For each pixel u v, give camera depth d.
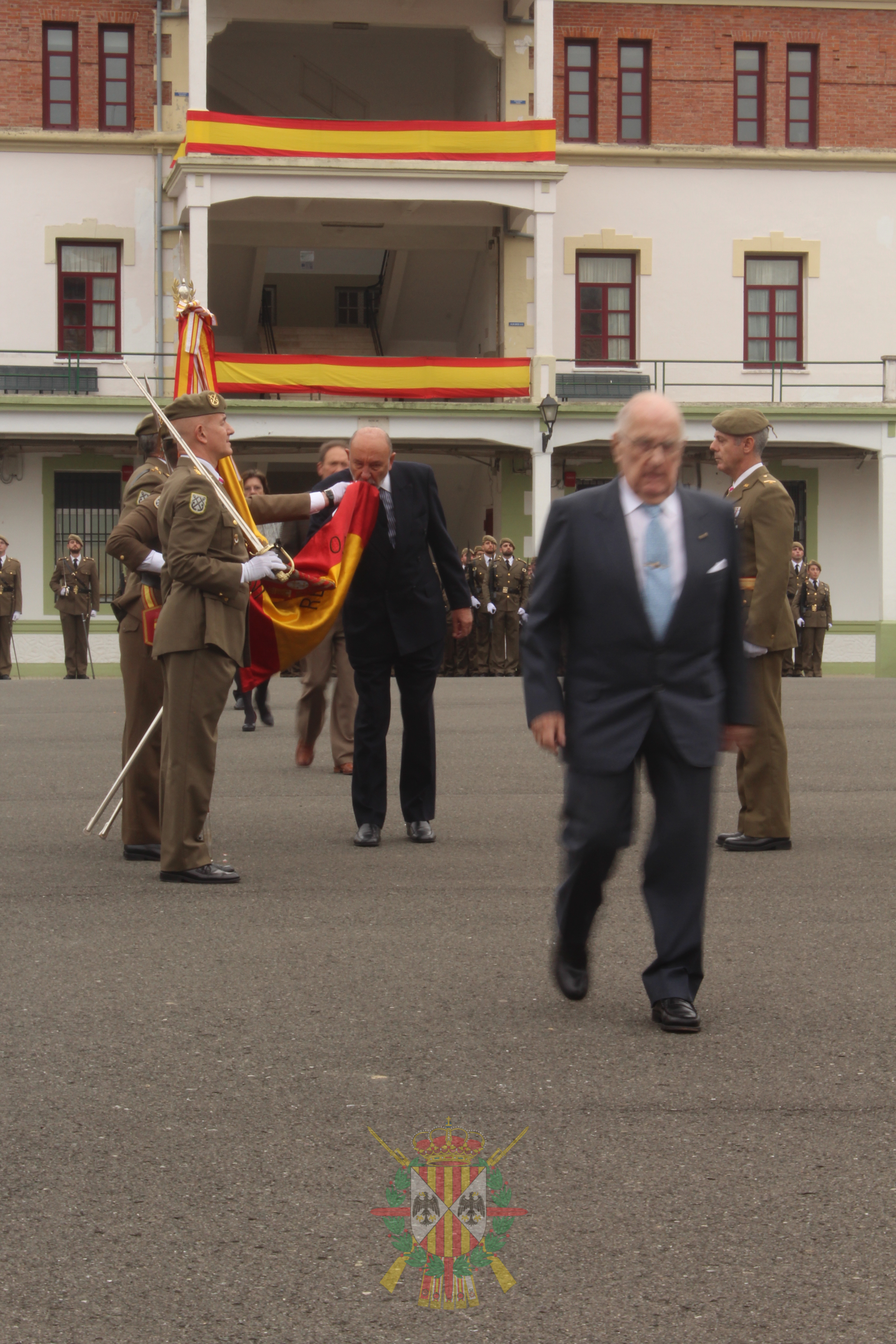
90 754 12.73
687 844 5.02
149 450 8.03
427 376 27.53
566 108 29.48
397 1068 4.66
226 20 28.02
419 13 28.66
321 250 31.97
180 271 28.78
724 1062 4.72
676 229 29.72
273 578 7.41
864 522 30.47
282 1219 3.60
